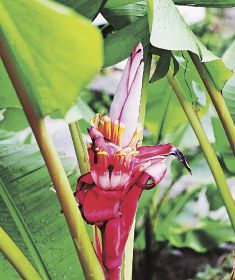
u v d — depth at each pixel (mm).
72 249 1034
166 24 823
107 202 831
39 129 747
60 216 1045
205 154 1021
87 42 584
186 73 1056
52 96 695
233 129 990
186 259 2643
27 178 1062
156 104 1457
